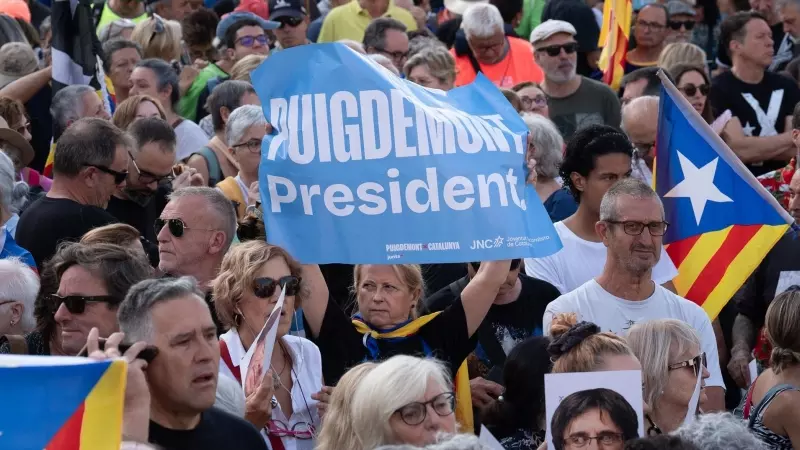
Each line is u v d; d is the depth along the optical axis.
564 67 17.22
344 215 8.73
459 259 8.69
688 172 11.06
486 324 10.44
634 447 6.47
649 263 9.94
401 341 9.38
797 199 11.89
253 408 7.98
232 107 13.87
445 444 6.25
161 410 7.04
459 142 8.75
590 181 11.16
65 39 14.77
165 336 6.89
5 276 9.16
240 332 8.78
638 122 13.38
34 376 5.57
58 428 5.57
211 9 21.36
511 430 8.73
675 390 8.45
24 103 15.16
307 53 8.84
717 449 6.69
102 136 10.96
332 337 9.38
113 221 10.99
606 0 19.50
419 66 15.68
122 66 16.47
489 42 18.38
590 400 7.41
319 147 8.78
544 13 21.00
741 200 10.92
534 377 8.63
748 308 12.20
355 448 7.27
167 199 11.91
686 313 10.12
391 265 9.38
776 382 9.47
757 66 17.16
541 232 8.85
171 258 9.87
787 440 9.16
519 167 8.86
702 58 17.34
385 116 8.74
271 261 8.64
